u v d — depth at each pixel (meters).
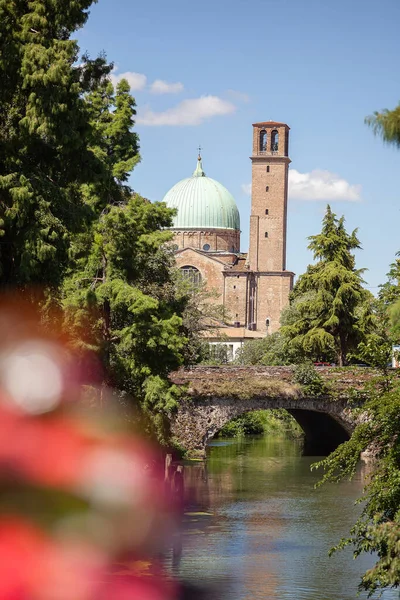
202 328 115.06
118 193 76.50
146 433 68.38
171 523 60.69
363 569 48.50
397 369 35.66
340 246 120.06
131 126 79.38
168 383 72.94
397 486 32.19
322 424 121.75
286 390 99.31
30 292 47.28
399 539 30.34
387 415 33.25
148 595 40.09
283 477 86.75
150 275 84.88
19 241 46.97
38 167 50.28
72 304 57.31
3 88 48.19
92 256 68.25
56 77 46.97
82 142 49.91
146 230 71.31
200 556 50.50
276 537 57.12
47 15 48.72
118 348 69.12
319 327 119.44
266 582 45.19
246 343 182.50
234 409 99.00
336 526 61.44
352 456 34.34
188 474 88.69
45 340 43.25
